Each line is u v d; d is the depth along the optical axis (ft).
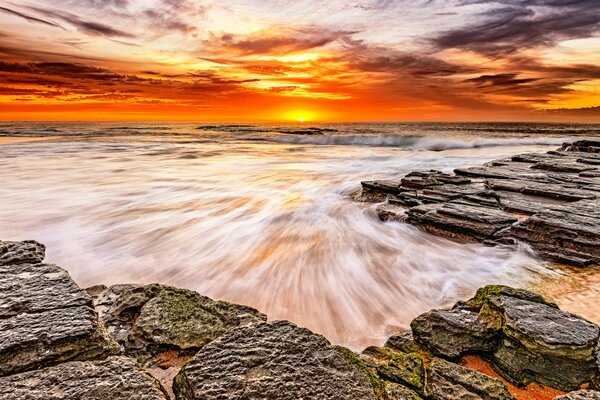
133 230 38.60
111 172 73.61
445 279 25.82
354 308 22.74
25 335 11.07
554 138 175.83
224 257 31.60
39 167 77.25
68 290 13.97
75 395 9.21
